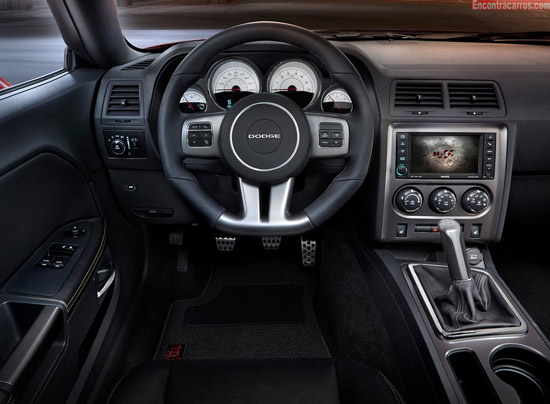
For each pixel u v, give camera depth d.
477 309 1.28
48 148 1.30
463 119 1.51
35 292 1.09
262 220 1.42
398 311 1.38
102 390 1.36
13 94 1.32
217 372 1.10
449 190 1.54
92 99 1.59
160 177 1.67
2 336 1.02
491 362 1.13
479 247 1.61
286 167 1.36
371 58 1.73
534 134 1.60
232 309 2.04
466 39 2.14
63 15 1.53
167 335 1.91
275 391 1.05
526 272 2.15
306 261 2.17
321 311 1.98
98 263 1.31
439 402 1.10
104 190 1.64
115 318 1.51
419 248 1.62
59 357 1.06
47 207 1.29
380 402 1.01
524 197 1.84
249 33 1.28
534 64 1.69
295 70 1.46
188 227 1.99
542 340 1.19
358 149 1.39
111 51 1.67
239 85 1.47
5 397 0.86
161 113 1.38
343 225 2.03
